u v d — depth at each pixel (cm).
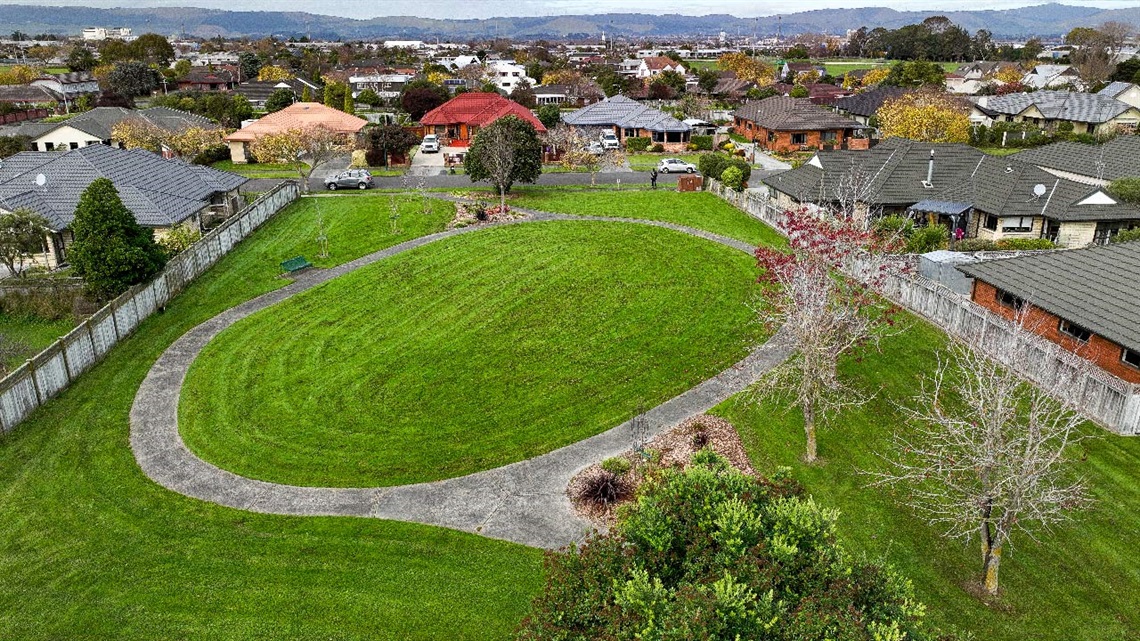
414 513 2128
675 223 5209
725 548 1309
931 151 5172
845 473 2311
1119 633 1686
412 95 10831
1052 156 6131
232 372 2998
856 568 1354
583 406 2723
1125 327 2556
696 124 9675
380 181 6869
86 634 1698
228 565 1916
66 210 4231
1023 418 2452
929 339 3209
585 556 1390
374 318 3553
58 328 3441
